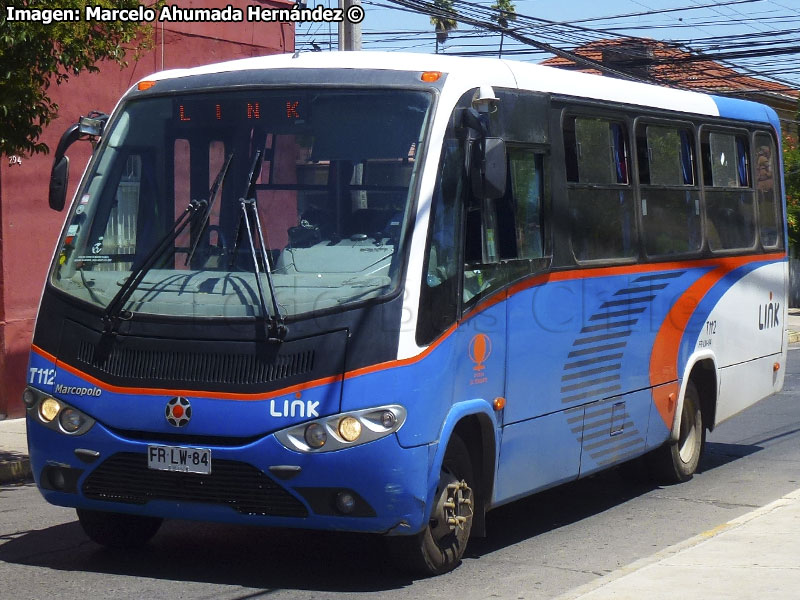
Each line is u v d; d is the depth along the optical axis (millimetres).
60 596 6414
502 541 8094
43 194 14203
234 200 6781
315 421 6148
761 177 11625
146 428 6414
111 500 6621
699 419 10547
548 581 6906
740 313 10984
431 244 6523
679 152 9945
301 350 6223
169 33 15539
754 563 6824
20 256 13984
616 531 8453
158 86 7305
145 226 6969
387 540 6766
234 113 6996
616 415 8766
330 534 8086
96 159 7262
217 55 16359
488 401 7051
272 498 6277
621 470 10438
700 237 10180
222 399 6262
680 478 10312
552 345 7809
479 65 7309
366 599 6422
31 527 8406
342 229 6586
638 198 9117
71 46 10023
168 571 7027
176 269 6703
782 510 8422
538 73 7984
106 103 14828
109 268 6914
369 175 6641
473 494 7203
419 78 6887
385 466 6168
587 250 8336
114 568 7102
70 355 6676
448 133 6754
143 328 6512
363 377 6176
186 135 7055
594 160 8531
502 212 7320
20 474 11023
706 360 10398
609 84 8945
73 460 6625
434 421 6422
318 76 6969
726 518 8938
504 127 7395
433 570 6883
